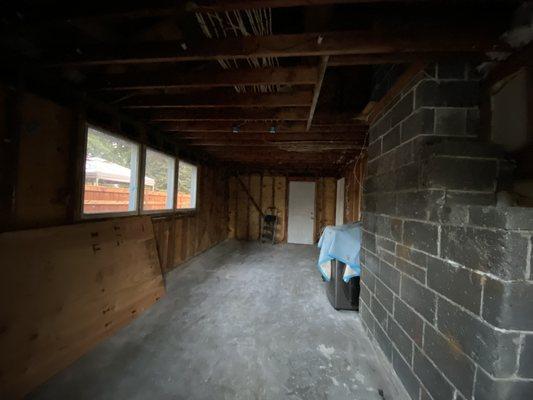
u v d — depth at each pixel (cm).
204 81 187
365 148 388
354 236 264
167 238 376
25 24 129
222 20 147
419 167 142
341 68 233
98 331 201
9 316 148
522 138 122
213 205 591
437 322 120
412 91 155
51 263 179
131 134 288
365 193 239
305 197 687
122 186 829
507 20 125
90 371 168
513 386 85
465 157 129
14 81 170
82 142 221
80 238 209
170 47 148
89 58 157
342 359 188
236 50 143
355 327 234
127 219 275
